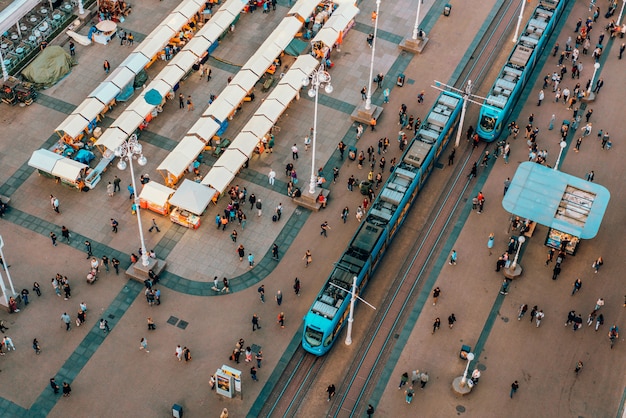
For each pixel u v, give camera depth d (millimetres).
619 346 75625
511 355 74625
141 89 95438
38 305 76125
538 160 89938
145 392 70875
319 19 103500
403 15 106500
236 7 101375
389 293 79062
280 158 89125
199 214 80750
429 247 82812
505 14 108438
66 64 96250
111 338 74250
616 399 71938
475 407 71188
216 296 77562
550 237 81625
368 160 89500
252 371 71250
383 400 71438
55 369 72000
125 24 103250
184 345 74125
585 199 81625
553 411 71125
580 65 100250
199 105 94062
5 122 90875
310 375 73000
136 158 88125
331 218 84250
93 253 80188
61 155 86125
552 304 78562
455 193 87750
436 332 76062
